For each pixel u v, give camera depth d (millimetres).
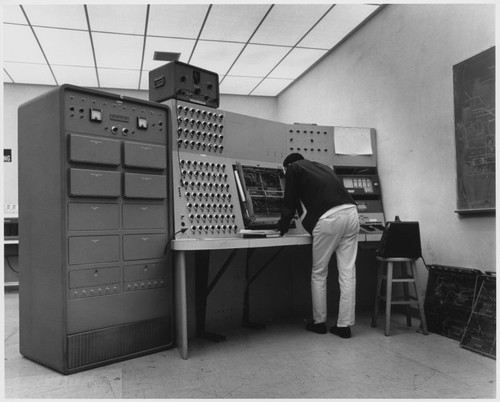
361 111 4223
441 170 3150
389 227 2861
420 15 3361
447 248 3092
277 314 3441
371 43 4043
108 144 2385
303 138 3639
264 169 3291
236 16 4098
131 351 2436
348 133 3812
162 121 2684
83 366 2238
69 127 2260
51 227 2285
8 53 4805
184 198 2746
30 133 2480
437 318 2928
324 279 2965
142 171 2553
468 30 2896
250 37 4520
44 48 4691
